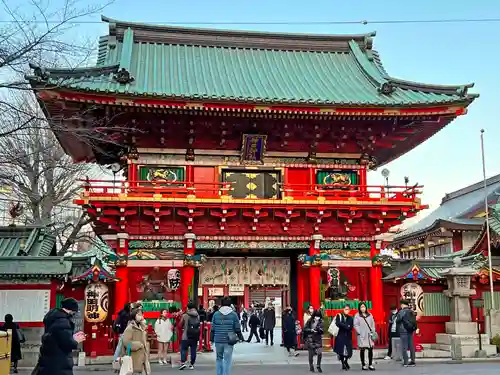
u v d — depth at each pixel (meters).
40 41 16.73
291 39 34.06
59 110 23.83
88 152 29.12
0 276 22.50
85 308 23.94
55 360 9.75
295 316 26.66
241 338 15.62
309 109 24.86
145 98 23.56
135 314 14.44
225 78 29.16
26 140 31.03
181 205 24.78
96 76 25.55
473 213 52.34
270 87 28.33
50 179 34.19
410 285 26.70
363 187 27.06
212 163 27.00
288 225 26.17
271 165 27.33
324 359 23.59
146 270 26.23
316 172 27.67
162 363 22.30
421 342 26.52
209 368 20.94
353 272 27.80
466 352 24.47
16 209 31.03
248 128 26.39
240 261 28.09
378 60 33.53
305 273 27.81
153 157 26.61
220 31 33.16
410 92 28.28
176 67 29.67
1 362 11.65
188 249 25.48
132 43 30.94
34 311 22.73
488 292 27.20
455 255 39.19
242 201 25.00
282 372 19.62
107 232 27.30
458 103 25.88
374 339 20.27
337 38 34.66
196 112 24.59
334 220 26.77
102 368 20.95
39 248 25.08
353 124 26.97
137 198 24.34
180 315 24.05
